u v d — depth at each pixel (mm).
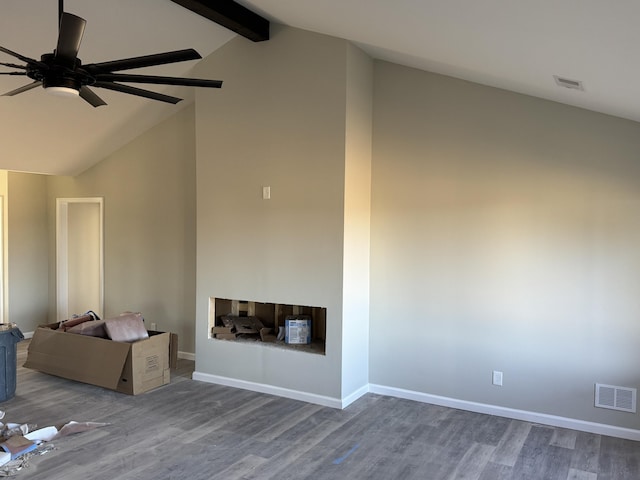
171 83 3098
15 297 6746
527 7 2125
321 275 4504
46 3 3760
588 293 3939
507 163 4199
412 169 4590
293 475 3275
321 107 4461
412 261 4617
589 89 3201
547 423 4102
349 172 4430
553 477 3275
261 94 4762
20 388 4879
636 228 3777
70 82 2828
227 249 4996
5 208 6633
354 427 4031
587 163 3916
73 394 4734
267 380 4812
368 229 4770
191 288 5895
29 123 5160
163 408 4406
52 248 7074
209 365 5129
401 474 3301
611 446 3715
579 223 3957
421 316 4590
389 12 2934
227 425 4055
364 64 4590
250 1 4121
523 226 4152
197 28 4559
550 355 4082
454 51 3381
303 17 4031
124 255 6383
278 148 4688
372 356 4828
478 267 4336
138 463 3418
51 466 3367
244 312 5461
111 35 4309
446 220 4457
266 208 4770
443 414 4316
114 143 6152
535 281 4121
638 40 2084
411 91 4570
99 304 7250
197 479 3215
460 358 4430
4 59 4227
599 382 3922
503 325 4250
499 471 3348
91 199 6621
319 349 4711
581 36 2256
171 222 6008
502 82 3928
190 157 5824
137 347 4742
